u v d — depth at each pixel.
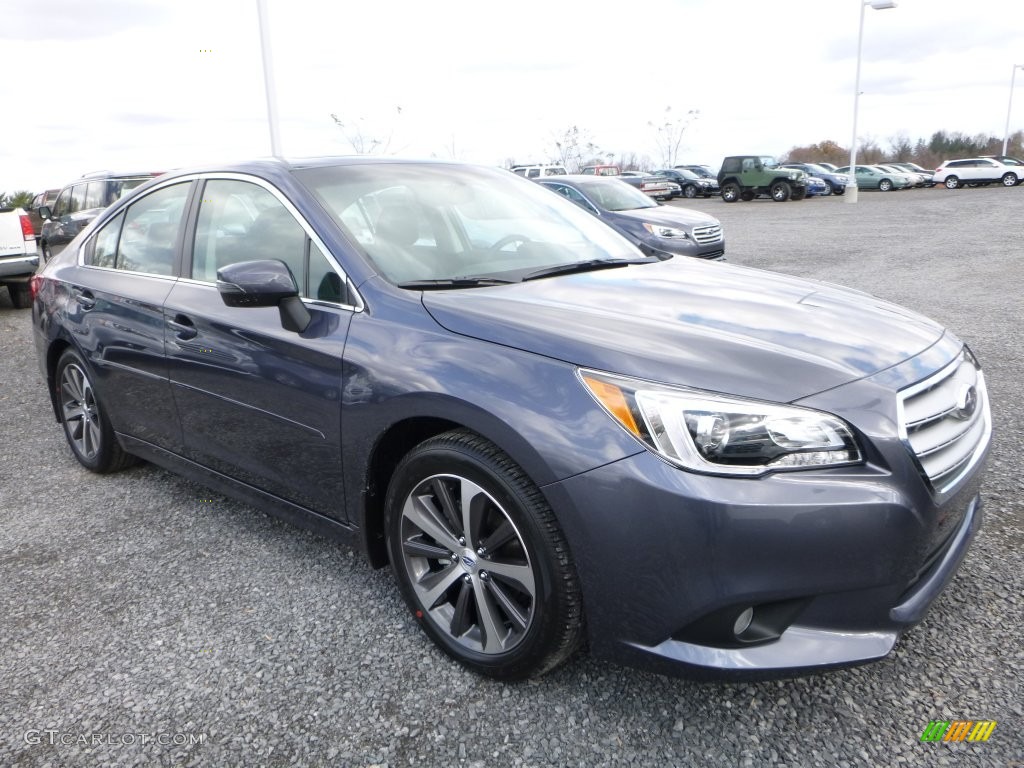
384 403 2.41
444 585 2.43
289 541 3.33
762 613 1.98
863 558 1.92
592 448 2.01
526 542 2.15
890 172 41.41
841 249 14.11
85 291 3.81
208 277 3.19
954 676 2.30
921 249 13.62
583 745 2.10
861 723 2.14
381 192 3.06
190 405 3.23
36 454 4.54
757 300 2.62
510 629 2.34
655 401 1.97
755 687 2.29
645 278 2.88
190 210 3.38
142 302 3.41
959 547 2.29
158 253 3.50
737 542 1.88
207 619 2.75
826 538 1.89
